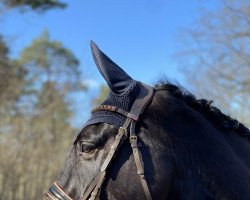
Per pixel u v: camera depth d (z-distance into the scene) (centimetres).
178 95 298
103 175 261
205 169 274
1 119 1944
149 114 279
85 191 264
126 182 262
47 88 2714
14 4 2041
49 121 2123
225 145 289
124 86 280
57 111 2353
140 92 284
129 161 264
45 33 4106
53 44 4025
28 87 3123
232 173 279
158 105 284
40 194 1867
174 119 282
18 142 1912
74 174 271
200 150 278
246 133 313
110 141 267
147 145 269
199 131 284
